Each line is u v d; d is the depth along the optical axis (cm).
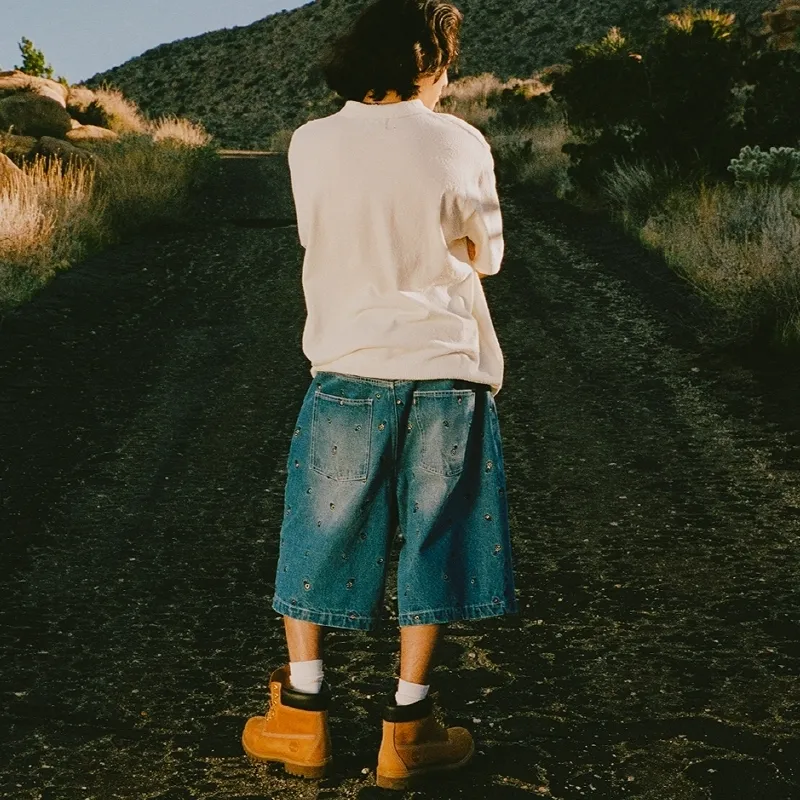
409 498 227
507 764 247
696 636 320
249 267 1008
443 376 222
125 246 1098
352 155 221
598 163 1200
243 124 6112
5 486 471
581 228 1118
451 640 321
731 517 423
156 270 991
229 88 6800
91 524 432
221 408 600
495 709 276
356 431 225
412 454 225
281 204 1379
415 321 223
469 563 229
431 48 226
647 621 333
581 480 475
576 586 363
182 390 635
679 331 716
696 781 238
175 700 287
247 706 283
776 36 1992
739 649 310
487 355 233
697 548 394
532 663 305
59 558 396
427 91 233
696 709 274
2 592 364
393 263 222
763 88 1155
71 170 1336
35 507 448
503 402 598
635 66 1382
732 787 236
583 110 1512
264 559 399
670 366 647
